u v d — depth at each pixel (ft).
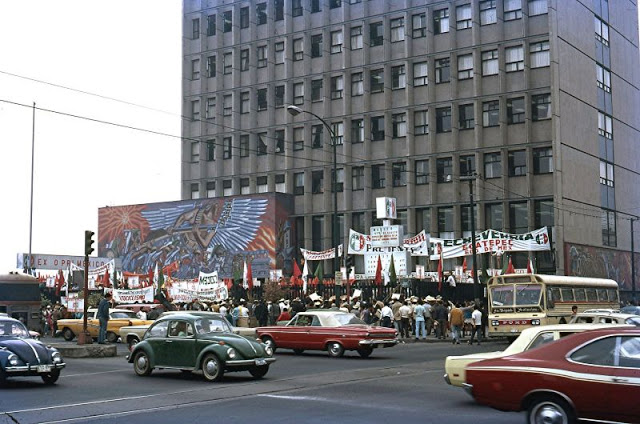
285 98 212.64
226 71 224.12
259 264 201.36
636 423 31.60
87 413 44.73
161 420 41.88
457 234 184.65
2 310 126.72
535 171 177.58
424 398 49.88
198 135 226.17
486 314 119.24
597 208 193.16
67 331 119.14
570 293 105.29
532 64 179.42
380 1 200.03
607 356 33.01
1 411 45.60
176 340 63.41
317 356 86.84
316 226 207.10
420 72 193.88
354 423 40.11
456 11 189.78
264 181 215.92
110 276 165.17
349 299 124.06
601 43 205.16
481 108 184.14
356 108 201.98
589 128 192.44
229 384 59.06
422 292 135.64
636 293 214.48
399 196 194.49
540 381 33.91
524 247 146.41
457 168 186.39
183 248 215.72
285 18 213.25
